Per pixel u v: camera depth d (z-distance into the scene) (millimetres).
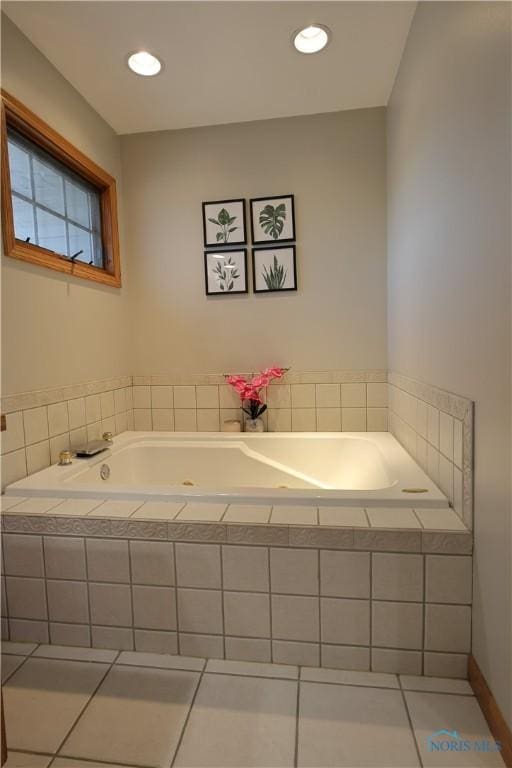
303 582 1230
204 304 2447
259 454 2262
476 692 1113
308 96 2109
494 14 954
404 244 1870
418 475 1552
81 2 1473
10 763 972
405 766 945
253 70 1882
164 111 2199
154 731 1045
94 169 2141
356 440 2201
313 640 1239
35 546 1352
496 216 962
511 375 910
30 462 1654
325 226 2316
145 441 2305
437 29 1347
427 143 1479
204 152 2373
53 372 1805
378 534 1187
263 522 1246
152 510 1350
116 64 1812
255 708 1104
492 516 1018
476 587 1122
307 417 2414
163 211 2436
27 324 1644
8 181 1535
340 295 2336
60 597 1353
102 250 2318
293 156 2305
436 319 1422
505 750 941
